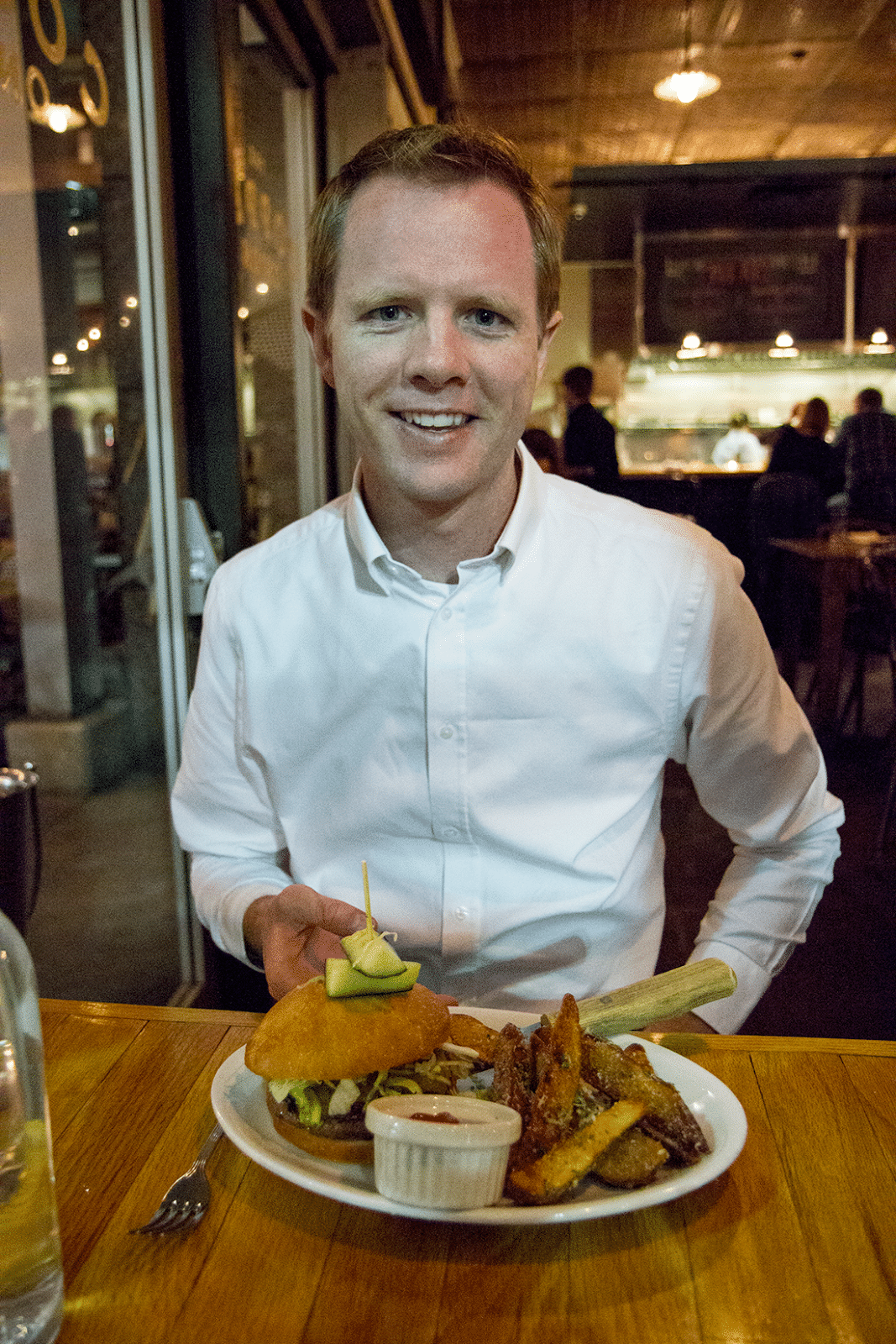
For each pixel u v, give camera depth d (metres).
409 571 1.15
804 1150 0.76
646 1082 0.73
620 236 10.05
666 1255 0.65
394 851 1.26
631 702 1.22
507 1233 0.67
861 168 8.55
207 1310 0.61
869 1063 0.88
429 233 0.95
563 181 8.95
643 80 6.78
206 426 2.37
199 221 2.28
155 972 2.38
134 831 2.58
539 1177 0.65
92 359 2.69
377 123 3.82
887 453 7.26
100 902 2.60
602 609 1.18
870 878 3.62
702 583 1.20
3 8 2.35
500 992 1.27
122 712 2.67
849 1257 0.65
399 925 1.26
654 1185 0.68
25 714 2.83
